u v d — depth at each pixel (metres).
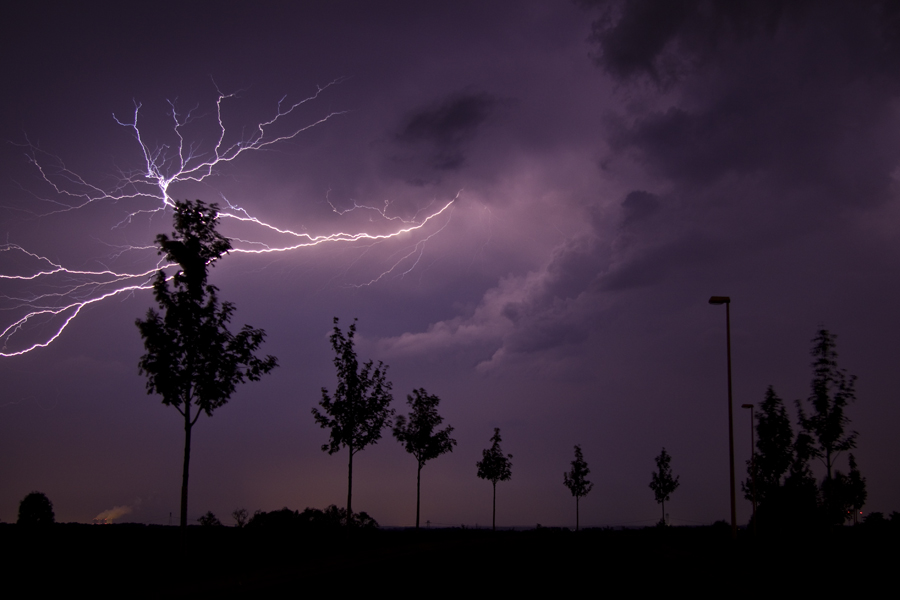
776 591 11.84
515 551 23.17
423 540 32.22
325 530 37.25
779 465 38.72
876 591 11.80
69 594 12.51
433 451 36.75
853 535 28.80
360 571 15.62
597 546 26.52
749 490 44.12
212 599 11.20
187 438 17.94
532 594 11.02
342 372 29.39
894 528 35.47
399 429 37.03
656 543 28.59
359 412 28.89
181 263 18.56
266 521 44.75
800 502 34.84
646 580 13.47
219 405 18.61
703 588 12.20
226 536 28.09
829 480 27.52
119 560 17.80
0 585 13.46
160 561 17.72
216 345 18.27
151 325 17.86
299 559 19.72
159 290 18.38
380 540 31.39
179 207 19.11
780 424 39.06
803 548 21.56
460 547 25.77
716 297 24.34
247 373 18.86
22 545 21.19
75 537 24.48
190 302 18.47
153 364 17.73
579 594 11.08
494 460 48.28
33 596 12.26
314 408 29.25
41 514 41.44
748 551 21.12
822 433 27.36
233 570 16.52
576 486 56.72
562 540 32.59
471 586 12.22
